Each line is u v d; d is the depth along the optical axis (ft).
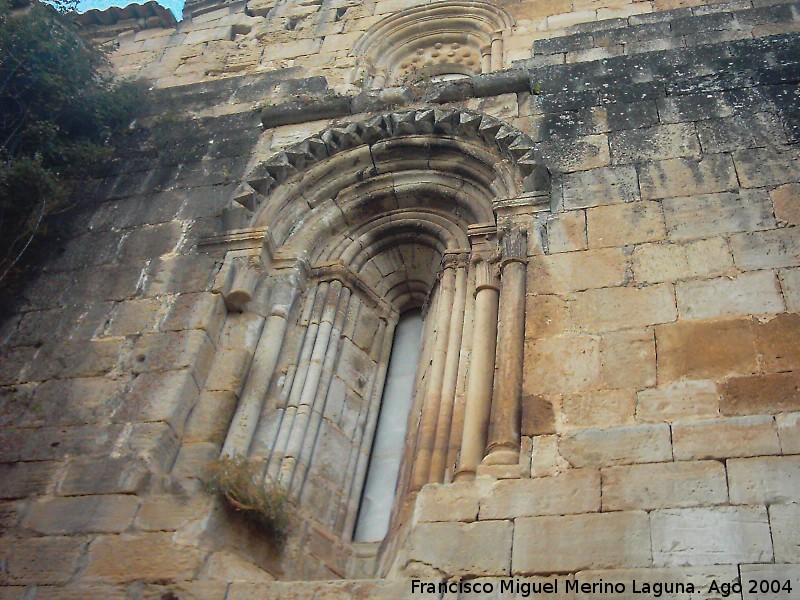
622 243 32.30
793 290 29.14
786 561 22.61
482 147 39.01
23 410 32.86
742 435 25.59
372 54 53.67
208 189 41.42
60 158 44.29
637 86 39.68
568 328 29.94
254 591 25.70
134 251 38.91
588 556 23.86
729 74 38.91
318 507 30.66
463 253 36.45
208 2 61.36
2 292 38.42
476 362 31.04
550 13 52.24
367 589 24.76
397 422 34.45
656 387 27.58
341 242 38.88
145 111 48.16
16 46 46.01
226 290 35.63
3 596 26.96
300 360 34.17
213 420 31.76
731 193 33.09
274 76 51.31
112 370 33.58
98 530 28.32
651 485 24.99
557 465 26.25
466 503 25.88
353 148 40.65
